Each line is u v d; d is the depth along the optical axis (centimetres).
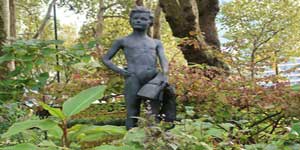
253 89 537
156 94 448
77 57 502
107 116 629
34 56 473
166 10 834
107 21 2039
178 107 555
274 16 1942
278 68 657
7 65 554
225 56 673
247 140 429
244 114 541
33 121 213
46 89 582
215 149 346
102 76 604
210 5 920
